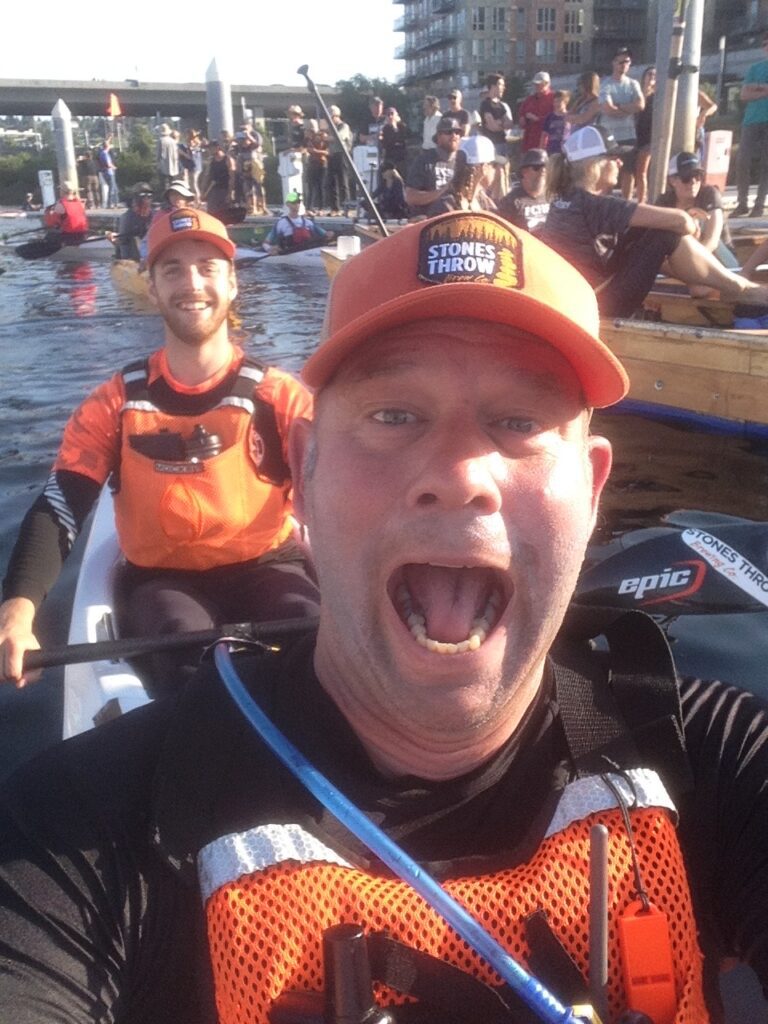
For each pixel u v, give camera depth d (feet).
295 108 32.55
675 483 8.10
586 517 1.88
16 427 10.69
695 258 9.45
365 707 1.82
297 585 4.67
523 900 1.70
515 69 118.83
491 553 1.72
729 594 4.50
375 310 1.74
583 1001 1.65
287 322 17.35
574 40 118.42
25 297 21.95
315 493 1.84
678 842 1.81
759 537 4.59
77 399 12.04
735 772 1.93
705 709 2.02
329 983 1.53
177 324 4.55
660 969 1.66
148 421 4.64
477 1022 1.60
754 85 17.85
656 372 9.79
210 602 4.64
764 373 8.89
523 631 1.81
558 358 1.80
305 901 1.65
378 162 25.73
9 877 1.69
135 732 1.93
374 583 1.77
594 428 9.84
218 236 4.61
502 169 16.56
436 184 17.12
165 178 37.88
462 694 1.76
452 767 1.83
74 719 4.32
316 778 1.76
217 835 1.73
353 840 1.74
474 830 1.80
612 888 1.72
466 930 1.63
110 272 24.32
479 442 1.75
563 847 1.75
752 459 8.71
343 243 16.62
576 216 9.71
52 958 1.65
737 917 1.89
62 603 6.46
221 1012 1.63
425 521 1.73
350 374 1.81
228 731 1.85
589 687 1.97
